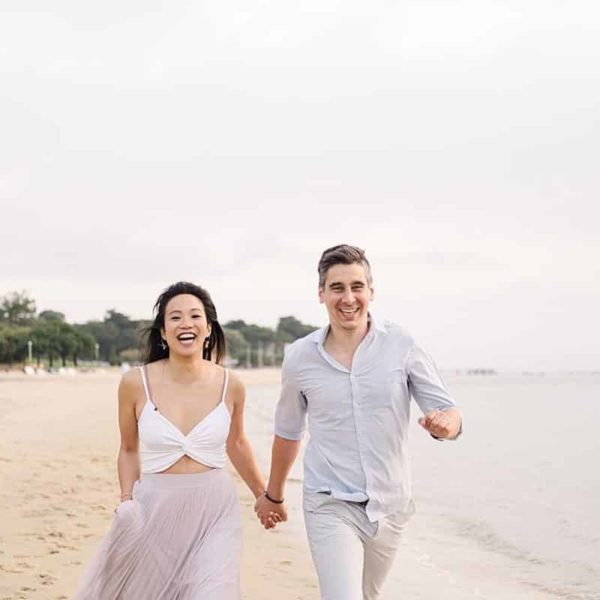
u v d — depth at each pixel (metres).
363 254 4.05
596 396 61.28
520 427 25.91
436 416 3.69
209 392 4.32
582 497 11.24
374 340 3.95
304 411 4.23
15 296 117.88
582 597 6.31
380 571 4.12
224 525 4.12
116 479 11.38
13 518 8.43
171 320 4.28
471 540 8.45
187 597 3.92
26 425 20.98
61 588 5.90
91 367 117.06
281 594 6.07
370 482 3.87
